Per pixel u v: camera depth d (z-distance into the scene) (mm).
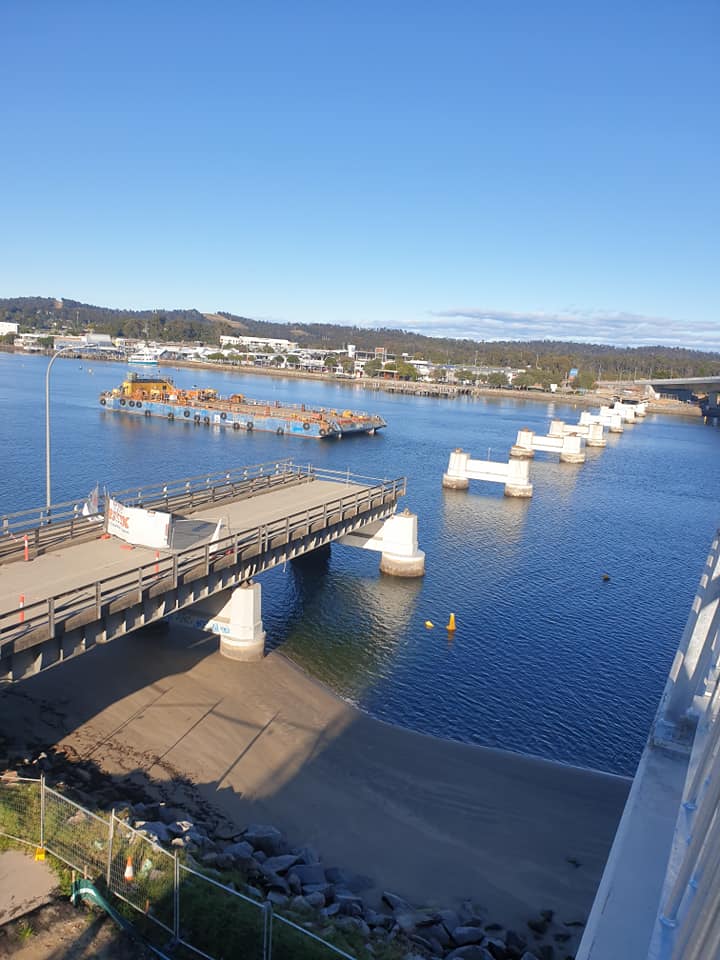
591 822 20906
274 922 13133
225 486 39781
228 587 28000
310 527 33094
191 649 29969
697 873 8117
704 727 12109
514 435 131375
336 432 112250
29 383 169375
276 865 17031
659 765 12008
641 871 9477
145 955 11586
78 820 14922
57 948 11438
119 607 21859
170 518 28078
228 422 115938
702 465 108062
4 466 71500
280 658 30578
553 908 17125
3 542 27938
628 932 8516
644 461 109250
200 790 20500
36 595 22469
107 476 70562
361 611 37625
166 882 13289
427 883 17672
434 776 22719
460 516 62562
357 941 13859
